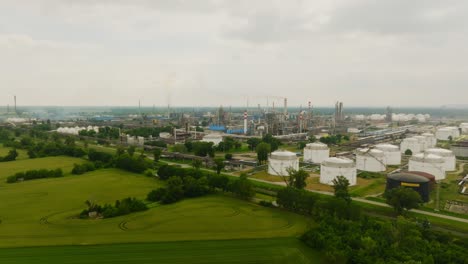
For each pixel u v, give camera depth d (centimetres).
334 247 10612
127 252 10981
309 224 13512
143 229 13062
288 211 15562
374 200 17675
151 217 14450
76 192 18400
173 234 12600
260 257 10775
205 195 18300
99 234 12469
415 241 10825
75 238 12056
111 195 17912
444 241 11931
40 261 10194
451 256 9862
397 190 15475
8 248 11075
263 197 18138
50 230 12800
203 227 13350
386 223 12312
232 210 15600
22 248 11094
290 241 12106
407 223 12412
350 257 10288
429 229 12962
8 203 16300
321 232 11894
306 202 14862
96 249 11150
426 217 15000
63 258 10444
